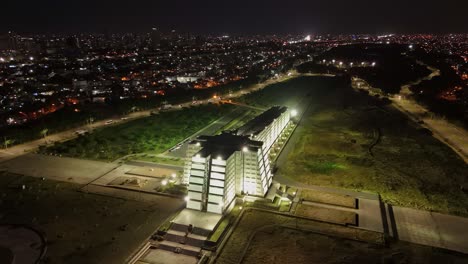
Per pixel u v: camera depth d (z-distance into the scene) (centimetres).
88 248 7169
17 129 14350
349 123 17388
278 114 14725
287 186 10106
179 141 14250
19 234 7588
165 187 9825
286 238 7631
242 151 9150
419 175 11069
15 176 10419
